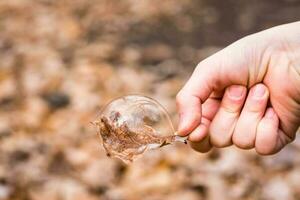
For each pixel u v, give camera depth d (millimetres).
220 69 1761
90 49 6223
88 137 4449
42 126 4664
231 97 1766
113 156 1648
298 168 3768
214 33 6453
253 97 1762
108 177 3900
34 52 6102
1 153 4199
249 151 3959
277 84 1768
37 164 4066
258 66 1766
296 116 1794
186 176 3814
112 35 6621
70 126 4633
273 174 3748
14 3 7492
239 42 1791
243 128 1769
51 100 5043
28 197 3723
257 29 6395
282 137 1822
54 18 7090
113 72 5637
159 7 7211
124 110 1659
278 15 6598
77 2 7555
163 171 3875
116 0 7520
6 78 5469
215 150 4012
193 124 1734
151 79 5496
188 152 4047
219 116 1786
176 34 6531
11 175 3898
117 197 3711
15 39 6512
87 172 3965
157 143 1666
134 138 1647
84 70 5641
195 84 1759
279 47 1765
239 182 3707
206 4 7113
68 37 6574
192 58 5926
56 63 5785
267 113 1793
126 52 6133
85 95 5121
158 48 6207
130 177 3869
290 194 3576
